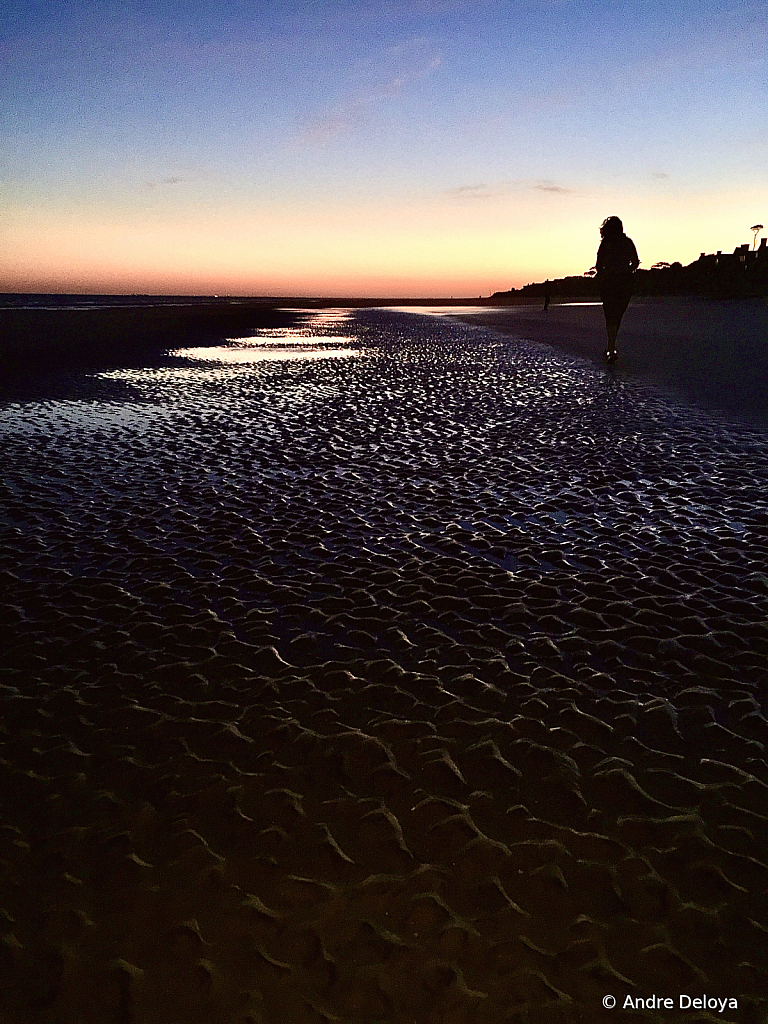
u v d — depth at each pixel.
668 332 18.39
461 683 2.99
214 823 2.25
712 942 1.81
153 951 1.81
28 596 3.91
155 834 2.21
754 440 6.87
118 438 7.79
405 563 4.30
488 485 5.89
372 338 22.38
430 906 1.93
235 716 2.80
